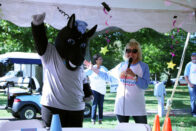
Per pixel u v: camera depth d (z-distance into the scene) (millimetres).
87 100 3938
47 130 2648
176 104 13492
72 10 4723
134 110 4270
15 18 4531
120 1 4430
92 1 4496
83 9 4777
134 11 4930
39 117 9336
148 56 21891
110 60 24922
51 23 4734
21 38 15484
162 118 8922
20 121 3037
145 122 4332
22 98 8922
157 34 16734
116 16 4930
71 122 3576
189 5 4691
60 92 3459
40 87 9539
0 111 11148
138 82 4238
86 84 4008
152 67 22203
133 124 2994
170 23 5094
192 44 21359
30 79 9414
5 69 9438
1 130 2898
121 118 4359
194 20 4977
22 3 4465
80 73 3650
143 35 16219
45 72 3539
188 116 9547
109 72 4586
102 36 15594
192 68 9266
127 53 4336
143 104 4336
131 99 4281
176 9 4926
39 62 9641
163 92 9375
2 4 4395
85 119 9086
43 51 3400
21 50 16125
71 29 3467
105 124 8016
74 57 3432
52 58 3459
